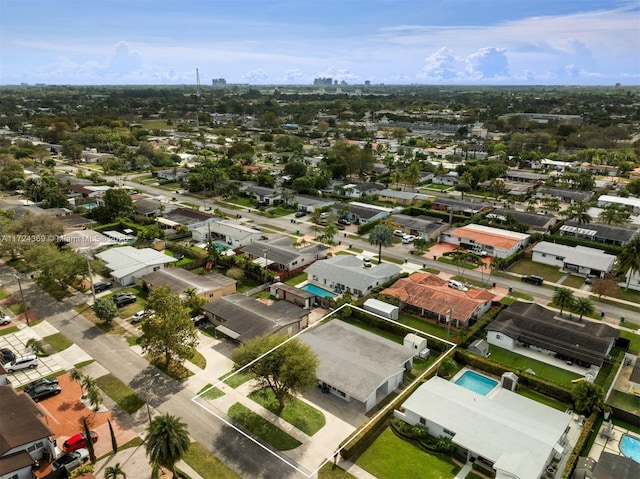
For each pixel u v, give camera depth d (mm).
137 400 53906
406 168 173375
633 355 64438
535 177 168000
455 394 53375
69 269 78312
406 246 107500
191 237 111188
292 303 78688
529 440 45625
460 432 47094
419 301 75875
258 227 118750
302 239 109000
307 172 167250
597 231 109938
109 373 58844
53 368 59719
